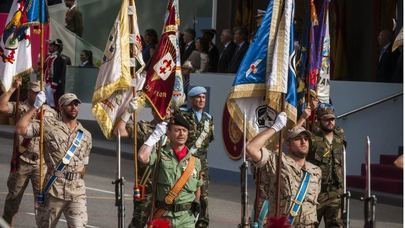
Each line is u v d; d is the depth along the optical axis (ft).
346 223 75.66
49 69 186.39
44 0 90.43
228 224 110.63
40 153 81.46
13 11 93.91
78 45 204.54
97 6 206.49
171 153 74.13
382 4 165.78
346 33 169.27
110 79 88.63
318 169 73.61
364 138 144.25
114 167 157.69
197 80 156.56
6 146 177.27
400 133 143.33
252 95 75.77
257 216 73.46
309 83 93.20
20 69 94.48
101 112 89.04
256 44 76.02
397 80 144.87
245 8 184.03
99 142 187.01
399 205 130.72
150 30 172.96
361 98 144.66
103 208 117.19
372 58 167.63
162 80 88.89
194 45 169.48
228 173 149.18
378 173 140.15
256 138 71.77
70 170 81.51
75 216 81.61
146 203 82.69
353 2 169.68
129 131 89.30
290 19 75.77
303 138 72.79
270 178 72.43
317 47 98.43
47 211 81.46
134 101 82.94
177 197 73.87
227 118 149.59
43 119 82.07
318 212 85.81
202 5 197.26
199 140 96.32
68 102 81.66
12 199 96.07
